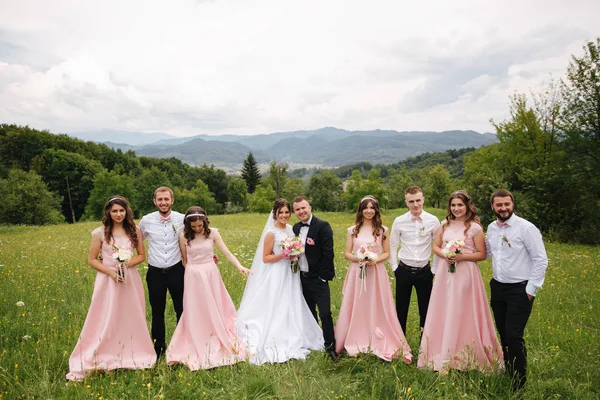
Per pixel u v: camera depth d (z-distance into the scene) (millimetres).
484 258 4422
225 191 87688
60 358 4586
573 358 4629
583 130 18672
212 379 4160
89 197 54562
